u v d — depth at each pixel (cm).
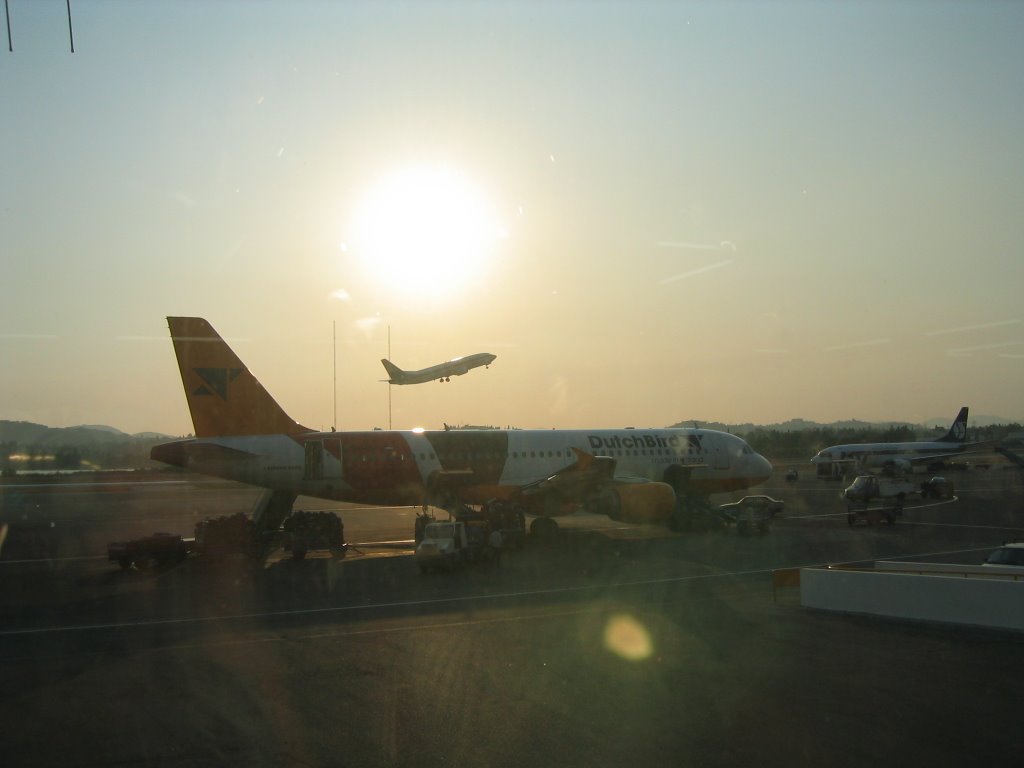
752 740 1052
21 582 2614
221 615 2011
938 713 1160
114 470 13175
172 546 2941
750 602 2111
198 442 3331
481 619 1908
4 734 1111
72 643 1714
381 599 2209
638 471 4191
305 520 3209
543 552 3262
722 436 4556
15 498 6875
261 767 980
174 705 1241
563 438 4019
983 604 1736
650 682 1338
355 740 1072
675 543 3541
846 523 4334
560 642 1650
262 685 1348
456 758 1002
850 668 1417
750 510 4078
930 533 3838
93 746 1061
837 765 961
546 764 977
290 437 3447
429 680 1364
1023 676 1359
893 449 8575
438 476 3600
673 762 977
